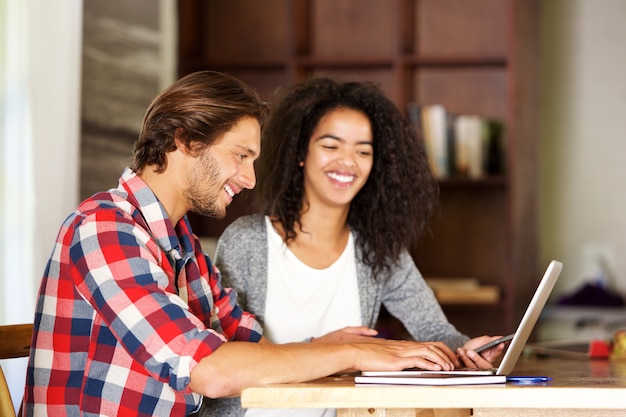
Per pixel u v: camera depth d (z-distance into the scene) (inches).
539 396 71.4
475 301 185.2
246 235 105.0
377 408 76.5
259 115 83.4
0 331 86.0
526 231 206.5
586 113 227.6
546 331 209.3
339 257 107.7
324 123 106.5
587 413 77.8
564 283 227.1
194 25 197.2
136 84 162.6
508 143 187.6
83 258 76.2
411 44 197.6
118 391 78.7
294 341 103.5
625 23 226.1
